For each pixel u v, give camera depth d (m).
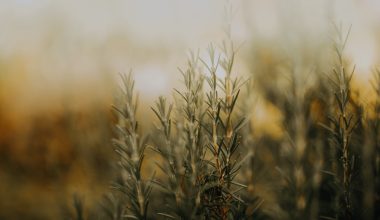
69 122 2.23
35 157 3.49
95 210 1.10
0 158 4.21
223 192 0.94
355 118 1.13
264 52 1.61
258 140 1.58
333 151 1.16
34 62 5.17
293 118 1.35
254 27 1.60
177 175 0.94
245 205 0.96
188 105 0.94
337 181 1.05
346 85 0.98
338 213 1.08
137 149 0.97
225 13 0.99
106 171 1.77
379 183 1.14
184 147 0.97
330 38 1.03
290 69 1.40
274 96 1.56
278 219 1.21
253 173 1.37
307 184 1.22
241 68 1.47
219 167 0.94
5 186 3.72
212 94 0.94
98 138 1.92
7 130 4.52
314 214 1.20
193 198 0.92
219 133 1.02
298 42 1.39
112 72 1.95
